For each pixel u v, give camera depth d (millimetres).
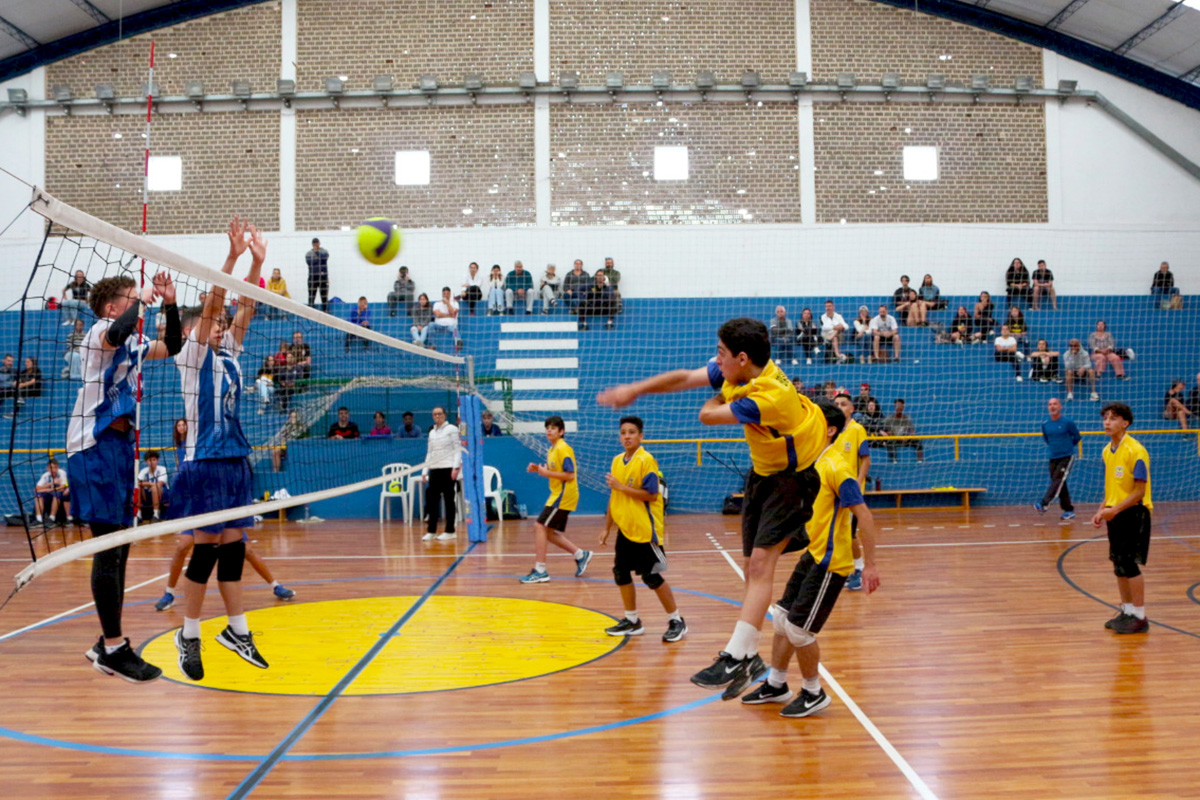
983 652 5277
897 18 17422
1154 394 15953
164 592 7379
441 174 16922
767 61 17266
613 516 5629
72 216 3078
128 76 16938
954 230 16953
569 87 16766
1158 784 3252
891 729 3891
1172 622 6055
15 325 15852
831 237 16906
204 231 16797
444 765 3465
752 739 3766
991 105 17375
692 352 16125
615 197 16984
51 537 11719
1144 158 17312
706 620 6188
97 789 3250
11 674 4867
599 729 3891
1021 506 14719
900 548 9883
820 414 4031
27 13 15539
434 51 17141
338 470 13570
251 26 17047
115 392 3678
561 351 15977
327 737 3797
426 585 7734
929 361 15781
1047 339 16484
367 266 16672
